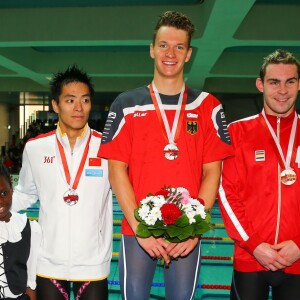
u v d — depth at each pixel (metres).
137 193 2.02
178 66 2.01
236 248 2.14
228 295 3.91
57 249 2.06
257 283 2.06
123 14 7.65
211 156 2.05
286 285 2.05
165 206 1.82
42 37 7.77
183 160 2.00
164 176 1.99
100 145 2.08
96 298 2.07
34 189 2.30
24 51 10.06
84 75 2.16
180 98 2.08
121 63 11.03
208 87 13.90
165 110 2.05
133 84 13.59
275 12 7.59
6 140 18.31
